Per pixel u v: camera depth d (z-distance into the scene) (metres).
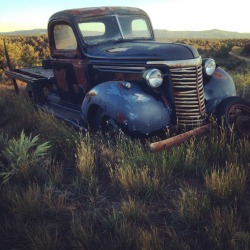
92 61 4.95
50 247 2.52
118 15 5.39
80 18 5.11
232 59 31.23
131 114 3.86
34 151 4.23
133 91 4.10
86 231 2.69
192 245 2.57
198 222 2.77
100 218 2.97
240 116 4.37
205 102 4.47
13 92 9.26
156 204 3.20
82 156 3.79
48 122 5.09
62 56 5.64
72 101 5.91
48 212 3.10
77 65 5.29
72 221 2.85
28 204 3.03
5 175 3.81
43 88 6.92
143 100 3.98
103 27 5.25
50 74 7.40
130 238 2.52
